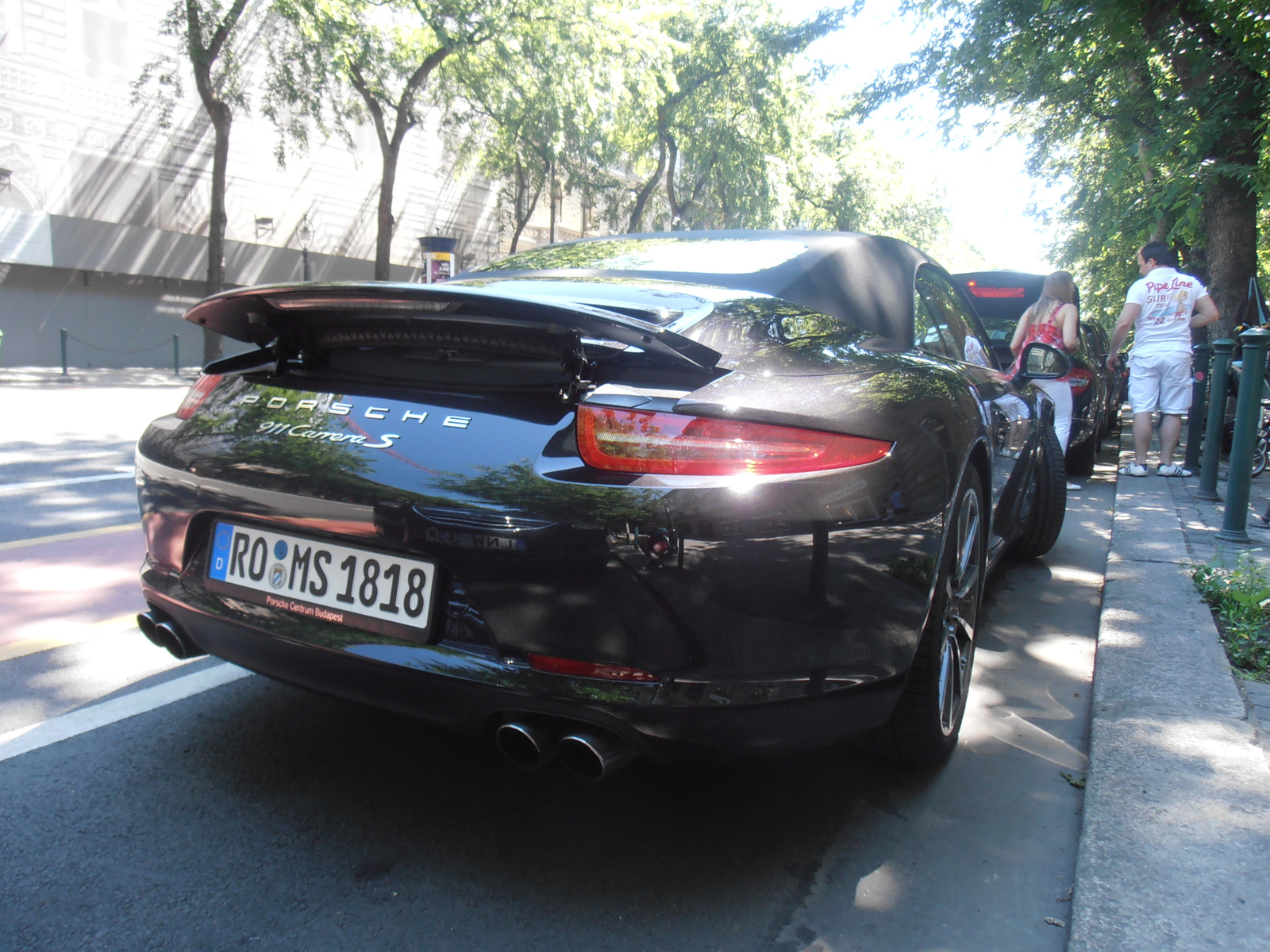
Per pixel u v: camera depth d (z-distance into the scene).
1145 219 9.80
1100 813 2.20
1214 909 1.85
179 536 2.31
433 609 1.93
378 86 19.70
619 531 1.79
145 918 1.86
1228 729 2.60
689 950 1.82
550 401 1.93
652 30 20.81
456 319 1.98
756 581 1.84
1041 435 4.36
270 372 2.33
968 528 2.64
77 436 8.51
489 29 18.00
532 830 2.23
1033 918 1.95
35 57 19.66
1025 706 3.02
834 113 15.35
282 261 25.16
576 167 27.08
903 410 2.19
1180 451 9.75
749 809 2.36
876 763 2.61
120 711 2.79
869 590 1.99
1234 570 4.13
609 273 2.72
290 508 2.07
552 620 1.84
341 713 2.82
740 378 1.96
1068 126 13.19
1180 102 9.79
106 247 21.23
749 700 1.87
